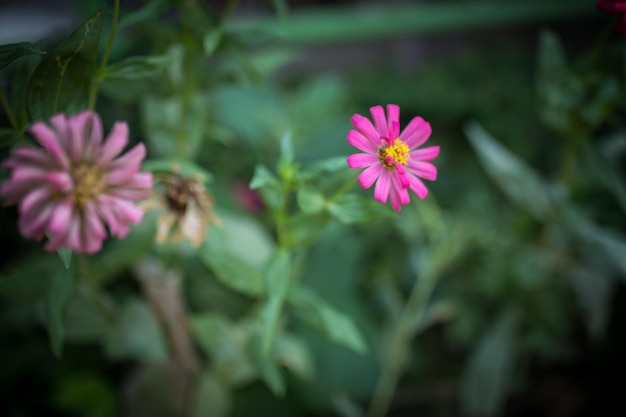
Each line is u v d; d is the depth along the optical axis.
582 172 0.67
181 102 0.52
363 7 1.37
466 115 1.02
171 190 0.44
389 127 0.36
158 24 0.48
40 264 0.45
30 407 0.55
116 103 0.64
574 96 0.58
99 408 0.56
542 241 0.67
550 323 0.68
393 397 0.72
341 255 0.71
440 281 0.74
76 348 0.60
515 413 0.75
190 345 0.53
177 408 0.53
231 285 0.48
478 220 0.71
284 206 0.45
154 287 0.50
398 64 1.19
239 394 0.60
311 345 0.65
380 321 0.74
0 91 0.38
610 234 0.67
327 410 0.62
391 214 0.41
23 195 0.32
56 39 0.67
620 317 0.75
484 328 0.72
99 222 0.33
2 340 0.56
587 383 0.75
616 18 0.44
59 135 0.32
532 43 1.26
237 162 0.81
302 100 0.86
